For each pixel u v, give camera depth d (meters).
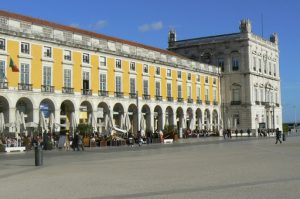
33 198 11.52
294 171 16.73
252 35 79.94
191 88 70.06
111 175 16.47
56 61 47.25
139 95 58.84
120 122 56.47
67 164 22.45
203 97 73.19
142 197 11.30
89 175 16.64
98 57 52.78
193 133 66.31
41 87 45.34
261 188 12.45
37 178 16.02
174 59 66.56
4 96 41.50
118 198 11.26
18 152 35.28
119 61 55.97
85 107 51.16
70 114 49.78
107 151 35.53
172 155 28.17
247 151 30.86
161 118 63.09
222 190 12.20
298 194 11.36
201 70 72.62
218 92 78.25
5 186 13.93
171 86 65.31
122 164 21.59
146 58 60.19
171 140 52.41
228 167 18.70
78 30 55.88
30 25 44.78
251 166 19.00
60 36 47.91
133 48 58.59
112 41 55.19
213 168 18.34
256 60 81.19
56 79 47.19
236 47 78.88
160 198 11.09
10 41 42.47
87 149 38.69
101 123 52.62
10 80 42.25
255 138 63.84
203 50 81.69
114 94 54.56
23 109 44.81
